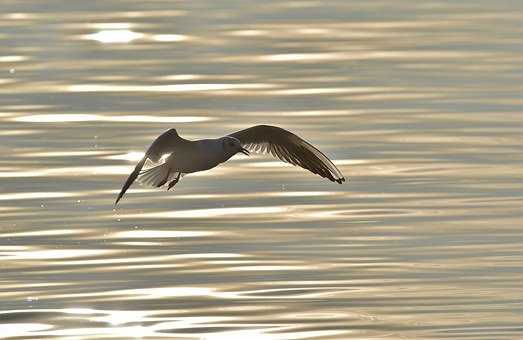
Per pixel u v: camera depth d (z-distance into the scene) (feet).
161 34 112.37
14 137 72.79
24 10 126.62
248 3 133.08
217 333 44.21
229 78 91.71
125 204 59.72
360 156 68.49
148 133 74.08
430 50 102.32
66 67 96.12
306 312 46.09
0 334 43.98
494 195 60.75
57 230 55.52
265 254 52.39
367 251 52.65
